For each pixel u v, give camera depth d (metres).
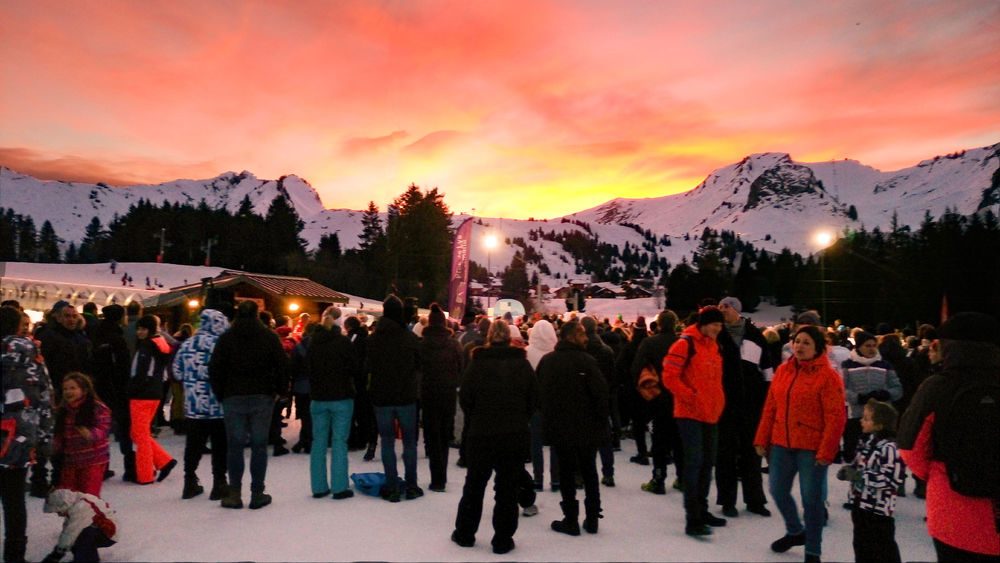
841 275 77.62
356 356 7.11
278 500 6.79
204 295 21.92
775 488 5.33
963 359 3.22
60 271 103.12
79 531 4.77
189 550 5.20
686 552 5.30
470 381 5.47
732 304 6.80
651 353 6.94
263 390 6.52
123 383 7.72
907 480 8.28
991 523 3.07
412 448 6.93
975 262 65.94
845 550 5.45
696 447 5.77
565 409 5.76
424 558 5.08
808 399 5.11
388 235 97.12
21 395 4.74
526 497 6.44
